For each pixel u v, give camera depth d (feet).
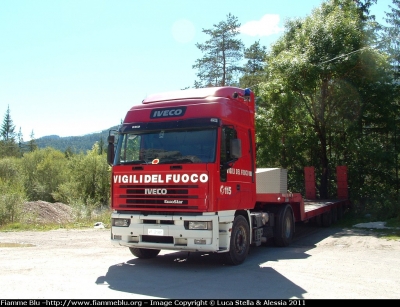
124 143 31.71
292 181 77.15
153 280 25.82
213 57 128.57
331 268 29.78
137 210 30.14
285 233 41.57
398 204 61.36
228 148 30.73
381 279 26.16
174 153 29.76
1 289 22.56
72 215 76.43
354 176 71.61
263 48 133.90
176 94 33.24
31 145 337.11
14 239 46.11
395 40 81.61
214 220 28.27
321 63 66.49
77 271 28.02
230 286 24.34
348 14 72.33
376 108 70.90
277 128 71.72
